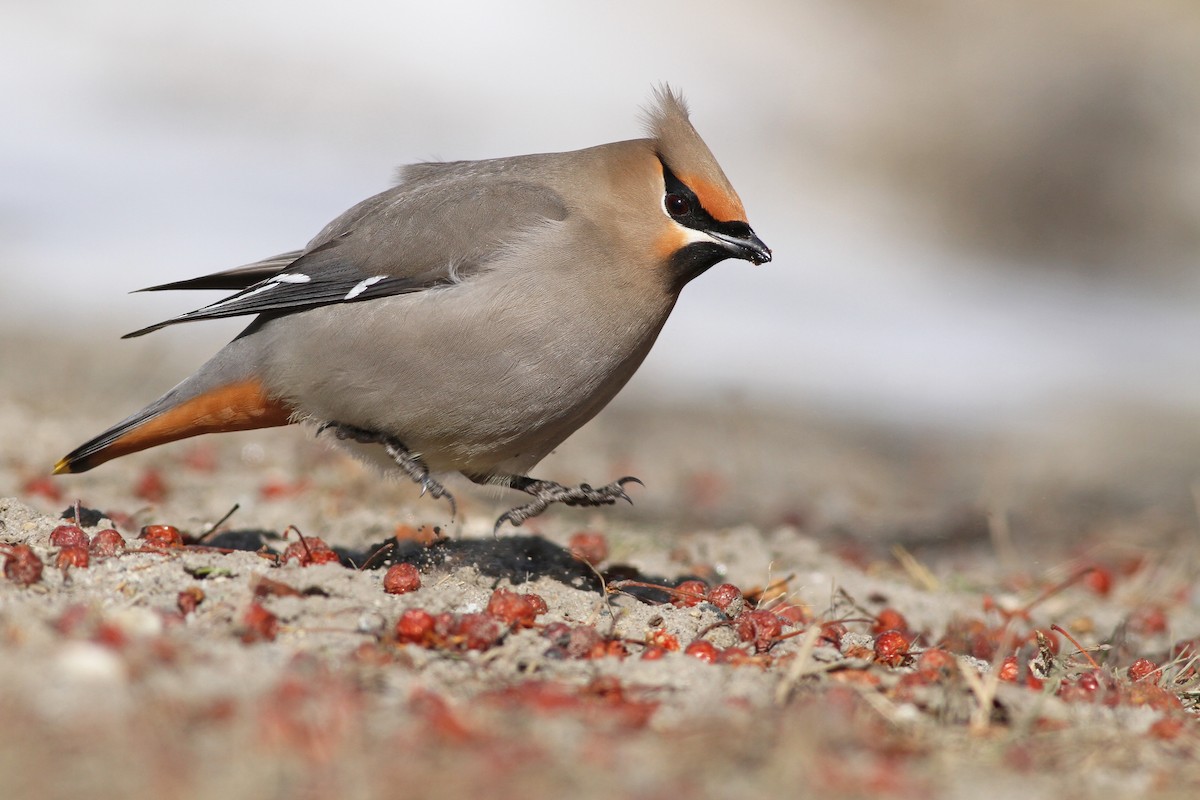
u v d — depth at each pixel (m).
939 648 8.66
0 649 6.43
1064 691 7.95
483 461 9.69
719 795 5.78
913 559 13.37
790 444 18.50
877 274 29.97
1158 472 18.39
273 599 7.71
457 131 31.64
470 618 7.55
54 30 31.97
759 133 33.72
